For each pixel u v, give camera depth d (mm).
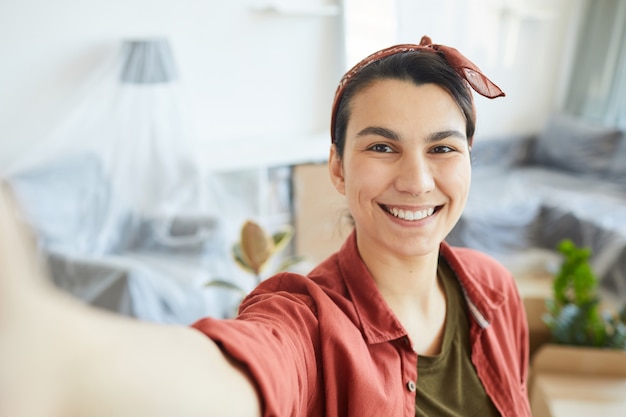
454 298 801
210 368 363
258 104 4117
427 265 746
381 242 686
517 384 819
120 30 3625
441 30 4461
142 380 298
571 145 4551
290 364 503
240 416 367
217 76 3955
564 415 1856
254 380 404
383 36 4242
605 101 4773
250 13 3908
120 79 3514
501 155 4762
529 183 4312
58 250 2701
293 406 502
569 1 4949
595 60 4824
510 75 4918
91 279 2570
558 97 5199
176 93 3660
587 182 4316
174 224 3293
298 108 4230
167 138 3672
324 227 1220
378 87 652
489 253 3666
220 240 3188
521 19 4789
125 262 2641
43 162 3453
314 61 4172
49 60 3512
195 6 3771
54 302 275
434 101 647
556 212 3789
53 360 251
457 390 740
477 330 787
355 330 656
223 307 2992
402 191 650
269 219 3896
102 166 3412
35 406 238
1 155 3516
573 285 2229
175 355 337
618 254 3342
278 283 707
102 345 288
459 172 668
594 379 2062
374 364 667
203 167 3654
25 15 3414
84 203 3193
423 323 765
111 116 3619
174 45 3787
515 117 5070
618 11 4598
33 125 3549
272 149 3934
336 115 736
